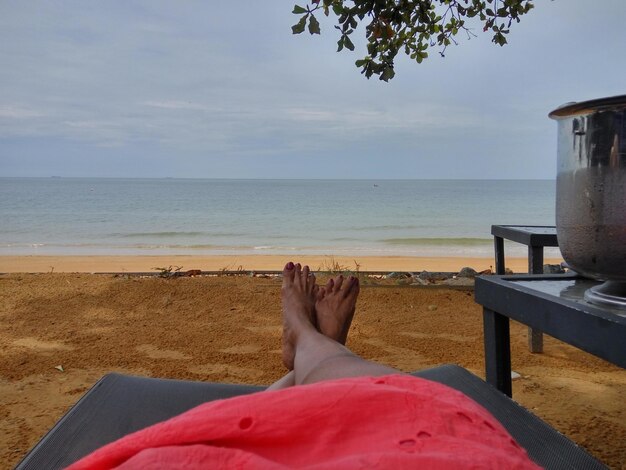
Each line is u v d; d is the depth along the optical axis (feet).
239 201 142.10
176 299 15.24
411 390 2.87
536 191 217.77
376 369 3.61
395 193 197.67
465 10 11.43
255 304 14.80
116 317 13.53
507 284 5.52
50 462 4.33
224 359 10.53
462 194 187.83
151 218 89.61
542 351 11.05
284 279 7.02
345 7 9.45
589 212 4.15
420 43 11.81
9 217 89.76
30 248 49.75
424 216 95.91
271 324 13.03
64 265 34.17
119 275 19.84
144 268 32.53
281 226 77.97
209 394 5.58
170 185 318.65
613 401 8.45
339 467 2.31
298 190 231.30
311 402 2.70
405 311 14.26
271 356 10.73
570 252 4.42
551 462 4.25
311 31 9.07
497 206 121.60
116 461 2.76
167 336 12.01
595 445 6.95
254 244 55.93
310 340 4.64
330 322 6.51
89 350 11.00
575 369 10.01
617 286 4.38
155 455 2.55
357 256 42.55
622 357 3.74
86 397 5.43
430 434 2.52
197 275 20.33
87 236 62.75
